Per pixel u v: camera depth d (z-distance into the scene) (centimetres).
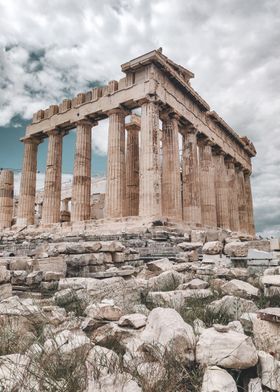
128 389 306
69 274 1027
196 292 729
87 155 2902
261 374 354
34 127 3350
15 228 3089
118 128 2645
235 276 948
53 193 3042
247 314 517
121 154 2614
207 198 3183
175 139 2691
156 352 369
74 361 363
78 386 321
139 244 1780
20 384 319
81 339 412
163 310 443
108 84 2775
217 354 356
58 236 2369
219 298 708
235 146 4125
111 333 455
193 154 2934
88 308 572
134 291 755
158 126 2434
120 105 2627
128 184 3091
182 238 1931
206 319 558
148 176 2291
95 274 947
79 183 2808
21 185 3281
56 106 3250
